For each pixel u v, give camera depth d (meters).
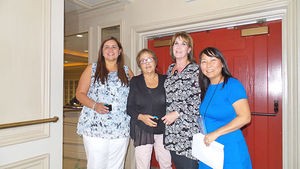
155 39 2.76
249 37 2.18
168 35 2.65
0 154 1.31
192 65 1.46
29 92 1.47
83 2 2.78
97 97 1.63
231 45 2.26
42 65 1.56
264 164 2.09
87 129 1.61
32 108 1.49
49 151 1.62
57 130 1.67
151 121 1.55
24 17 1.44
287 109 1.88
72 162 3.16
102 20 2.94
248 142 2.16
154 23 2.50
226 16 2.10
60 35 1.70
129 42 2.70
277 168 2.03
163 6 2.46
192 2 2.28
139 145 1.63
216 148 1.18
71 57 6.80
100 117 1.60
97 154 1.61
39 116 1.54
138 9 2.63
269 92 2.08
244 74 2.19
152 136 1.61
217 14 2.13
